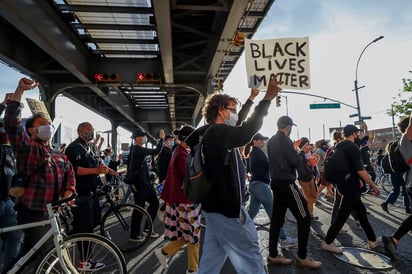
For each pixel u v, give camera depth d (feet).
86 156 14.23
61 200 10.53
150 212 19.58
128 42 49.26
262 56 11.93
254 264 8.50
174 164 13.47
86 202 13.47
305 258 13.71
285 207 14.29
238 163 9.00
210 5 36.78
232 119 9.34
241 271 8.47
